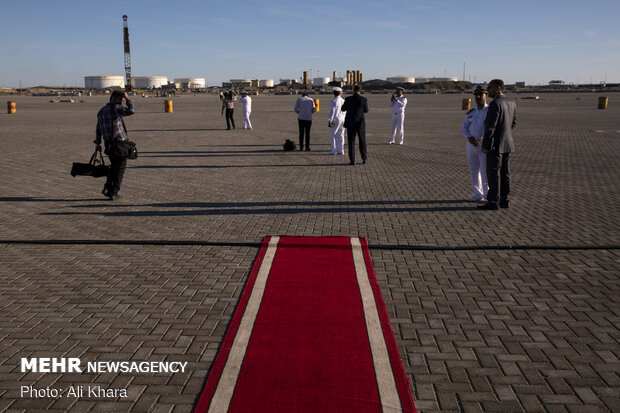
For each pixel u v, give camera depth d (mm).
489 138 7414
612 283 4809
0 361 3514
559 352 3570
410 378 3252
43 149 15820
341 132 14172
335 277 4914
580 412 2898
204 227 6809
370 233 6445
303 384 3117
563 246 5820
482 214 7430
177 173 11312
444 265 5309
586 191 9062
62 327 4012
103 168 8508
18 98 93312
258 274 5012
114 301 4492
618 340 3736
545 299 4465
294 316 4074
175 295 4609
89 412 2941
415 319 4086
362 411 2854
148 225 6957
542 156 13578
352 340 3676
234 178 10625
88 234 6535
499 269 5188
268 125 25422
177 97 101438
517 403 2990
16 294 4660
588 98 68062
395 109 16672
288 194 8953
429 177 10617
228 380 3180
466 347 3648
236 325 3939
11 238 6371
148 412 2936
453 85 167500
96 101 72438
